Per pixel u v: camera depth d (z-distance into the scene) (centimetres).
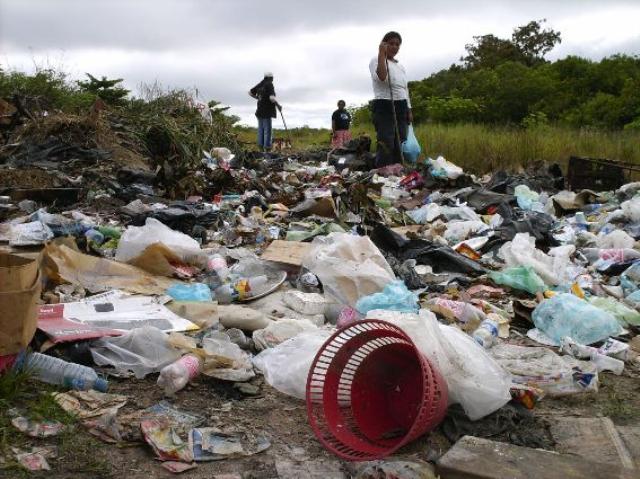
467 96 2675
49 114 1027
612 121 2164
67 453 255
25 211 659
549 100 2467
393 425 291
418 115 2509
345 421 279
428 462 260
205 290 446
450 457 253
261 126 1453
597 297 469
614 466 248
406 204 828
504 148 1247
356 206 720
